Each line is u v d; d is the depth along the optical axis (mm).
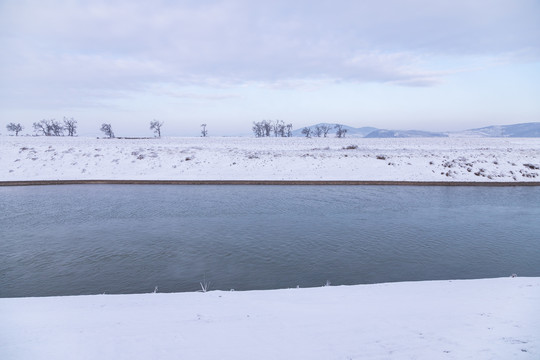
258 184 35250
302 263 13039
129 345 5508
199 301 8070
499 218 20625
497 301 7324
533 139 93062
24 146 46781
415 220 20047
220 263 13047
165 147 52656
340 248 14859
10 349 5371
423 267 12633
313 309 7270
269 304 7711
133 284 11055
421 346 5262
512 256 13844
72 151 45531
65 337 5848
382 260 13391
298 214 21578
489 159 42469
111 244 15398
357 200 26453
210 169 40250
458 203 25328
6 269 12398
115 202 25469
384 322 6340
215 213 21844
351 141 80375
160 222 19500
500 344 5195
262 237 16516
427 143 72375
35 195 28453
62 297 8594
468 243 15609
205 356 5098
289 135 139375
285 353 5160
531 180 36000
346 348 5285
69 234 16984
